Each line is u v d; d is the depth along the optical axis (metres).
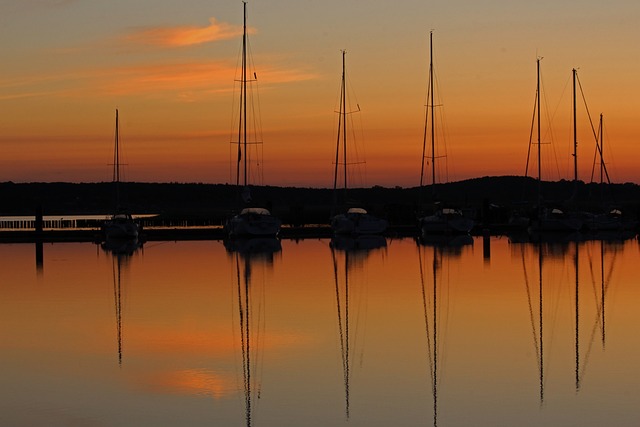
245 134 96.94
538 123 113.31
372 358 35.66
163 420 27.53
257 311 47.00
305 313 46.31
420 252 82.75
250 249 86.25
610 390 30.59
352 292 54.25
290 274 63.91
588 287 56.72
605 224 113.12
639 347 37.59
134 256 78.75
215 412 28.34
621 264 71.06
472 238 102.06
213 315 45.72
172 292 54.34
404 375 32.88
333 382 31.91
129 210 114.31
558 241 97.25
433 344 38.28
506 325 42.88
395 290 55.25
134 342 38.88
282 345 38.25
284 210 166.50
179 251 83.94
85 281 59.91
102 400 29.58
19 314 46.16
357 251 83.75
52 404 29.14
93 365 34.56
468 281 59.78
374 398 29.86
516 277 62.16
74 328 42.12
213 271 65.94
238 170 97.69
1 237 97.50
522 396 29.98
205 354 36.44
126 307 48.38
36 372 33.41
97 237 96.94
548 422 27.19
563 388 30.95
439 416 27.91
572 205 115.50
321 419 27.69
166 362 35.03
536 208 118.00
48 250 85.88
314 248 87.25
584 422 27.14
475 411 28.36
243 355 36.28
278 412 28.34
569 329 41.78
